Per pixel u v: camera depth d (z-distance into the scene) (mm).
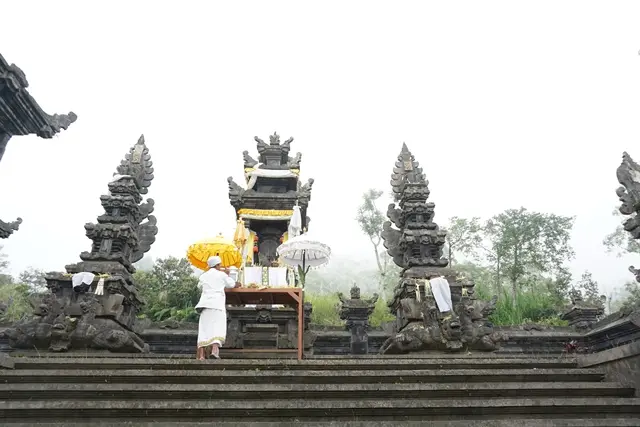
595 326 17922
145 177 16094
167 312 24000
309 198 16484
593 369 8148
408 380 7570
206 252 11375
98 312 12594
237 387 6867
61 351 11750
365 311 17516
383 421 6410
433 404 6668
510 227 30625
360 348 16906
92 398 6691
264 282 14227
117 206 14555
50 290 13398
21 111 8141
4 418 6145
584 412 6797
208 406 6387
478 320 13727
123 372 7145
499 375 7750
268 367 7855
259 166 17562
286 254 12617
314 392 6910
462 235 33906
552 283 30359
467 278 14695
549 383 7449
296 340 13414
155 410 6312
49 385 6711
